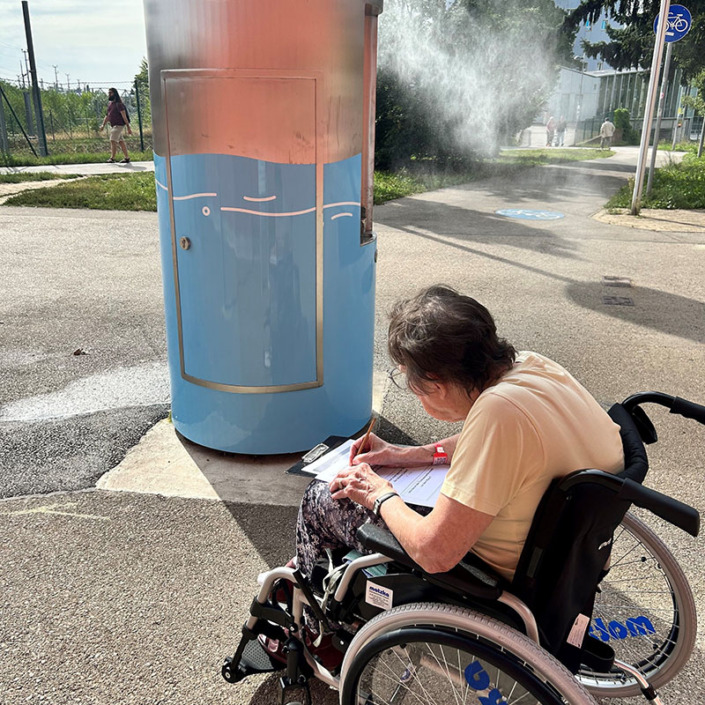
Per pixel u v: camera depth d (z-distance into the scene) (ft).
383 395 14.44
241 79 9.51
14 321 18.92
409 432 12.93
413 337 5.35
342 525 6.38
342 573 6.04
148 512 10.28
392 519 5.51
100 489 10.88
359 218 11.03
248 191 9.98
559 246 28.71
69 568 9.04
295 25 9.36
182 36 9.59
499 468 4.91
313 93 9.70
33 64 63.41
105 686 7.23
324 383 11.35
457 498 4.98
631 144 120.98
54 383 15.01
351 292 11.21
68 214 34.83
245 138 9.75
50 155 65.98
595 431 5.38
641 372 15.70
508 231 32.09
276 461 11.73
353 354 11.68
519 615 5.19
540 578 5.29
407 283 22.82
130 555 9.32
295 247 10.35
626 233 31.81
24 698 7.06
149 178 46.62
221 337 10.85
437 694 5.88
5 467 11.53
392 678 6.05
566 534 5.06
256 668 6.97
